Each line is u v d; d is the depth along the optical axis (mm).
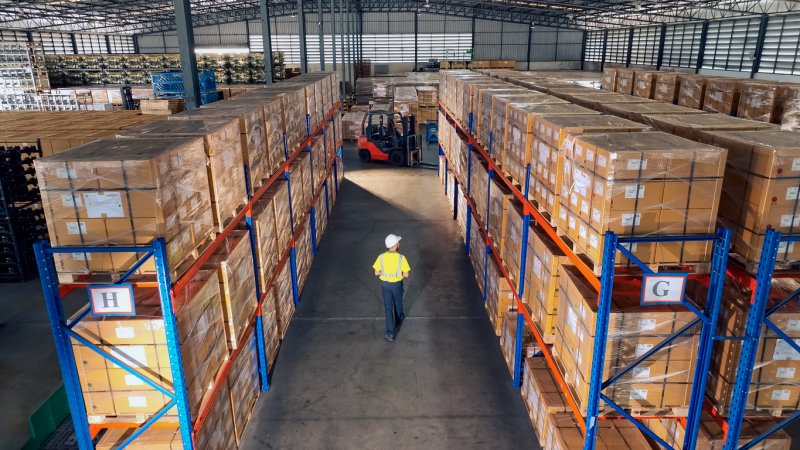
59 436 5199
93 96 20781
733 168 3428
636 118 5348
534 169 5012
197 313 3920
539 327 4988
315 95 10086
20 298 8328
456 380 6168
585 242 3635
